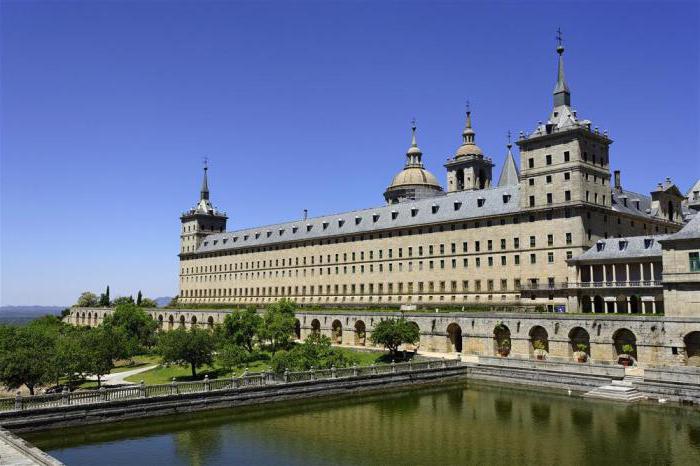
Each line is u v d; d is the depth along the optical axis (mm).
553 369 76625
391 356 95312
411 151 168875
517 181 139500
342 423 57750
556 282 98812
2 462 34656
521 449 47906
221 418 59219
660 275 87375
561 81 103750
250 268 172375
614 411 60875
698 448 47406
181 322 168875
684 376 64375
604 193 102562
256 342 116125
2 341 76250
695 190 128125
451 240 117875
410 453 46969
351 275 139750
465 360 88438
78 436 51656
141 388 58844
